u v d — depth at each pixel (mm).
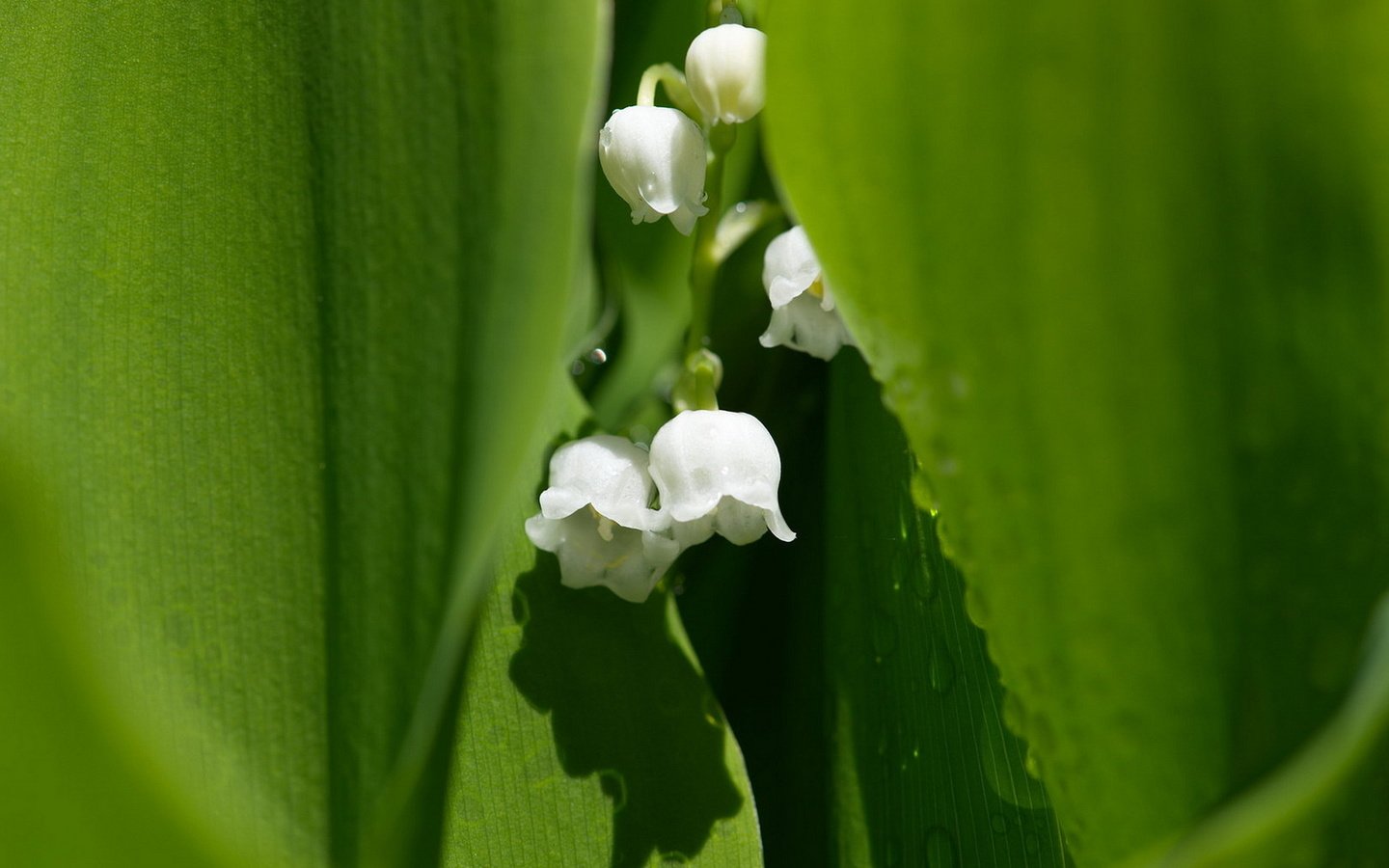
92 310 167
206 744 159
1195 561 145
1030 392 143
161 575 162
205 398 165
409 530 147
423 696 146
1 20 170
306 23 165
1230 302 137
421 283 149
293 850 156
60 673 104
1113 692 147
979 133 134
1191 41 127
